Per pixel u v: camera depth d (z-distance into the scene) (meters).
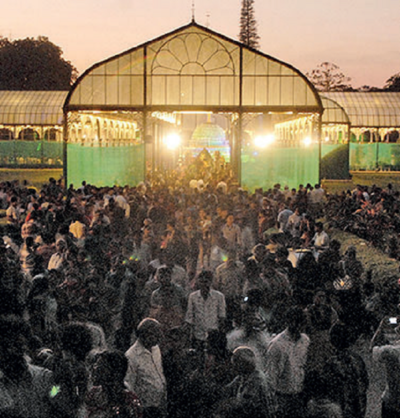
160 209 18.33
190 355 7.67
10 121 62.38
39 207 18.77
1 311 8.09
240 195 23.52
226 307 9.98
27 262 12.75
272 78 33.88
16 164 64.06
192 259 15.46
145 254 13.85
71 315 8.48
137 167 35.47
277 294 9.52
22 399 5.94
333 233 21.12
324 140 58.97
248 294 8.22
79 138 38.66
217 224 16.81
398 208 22.50
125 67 33.97
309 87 33.78
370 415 8.67
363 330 9.70
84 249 12.80
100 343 7.50
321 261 10.69
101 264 11.74
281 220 21.17
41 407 6.00
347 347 7.14
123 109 34.12
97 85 34.06
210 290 9.23
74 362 6.50
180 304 9.23
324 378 6.97
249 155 36.28
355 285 10.32
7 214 20.62
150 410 6.78
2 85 91.31
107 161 36.00
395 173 60.72
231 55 33.75
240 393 6.27
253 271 10.07
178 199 23.73
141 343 6.86
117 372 5.71
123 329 9.64
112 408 5.67
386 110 61.59
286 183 36.16
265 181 36.31
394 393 7.21
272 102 33.88
